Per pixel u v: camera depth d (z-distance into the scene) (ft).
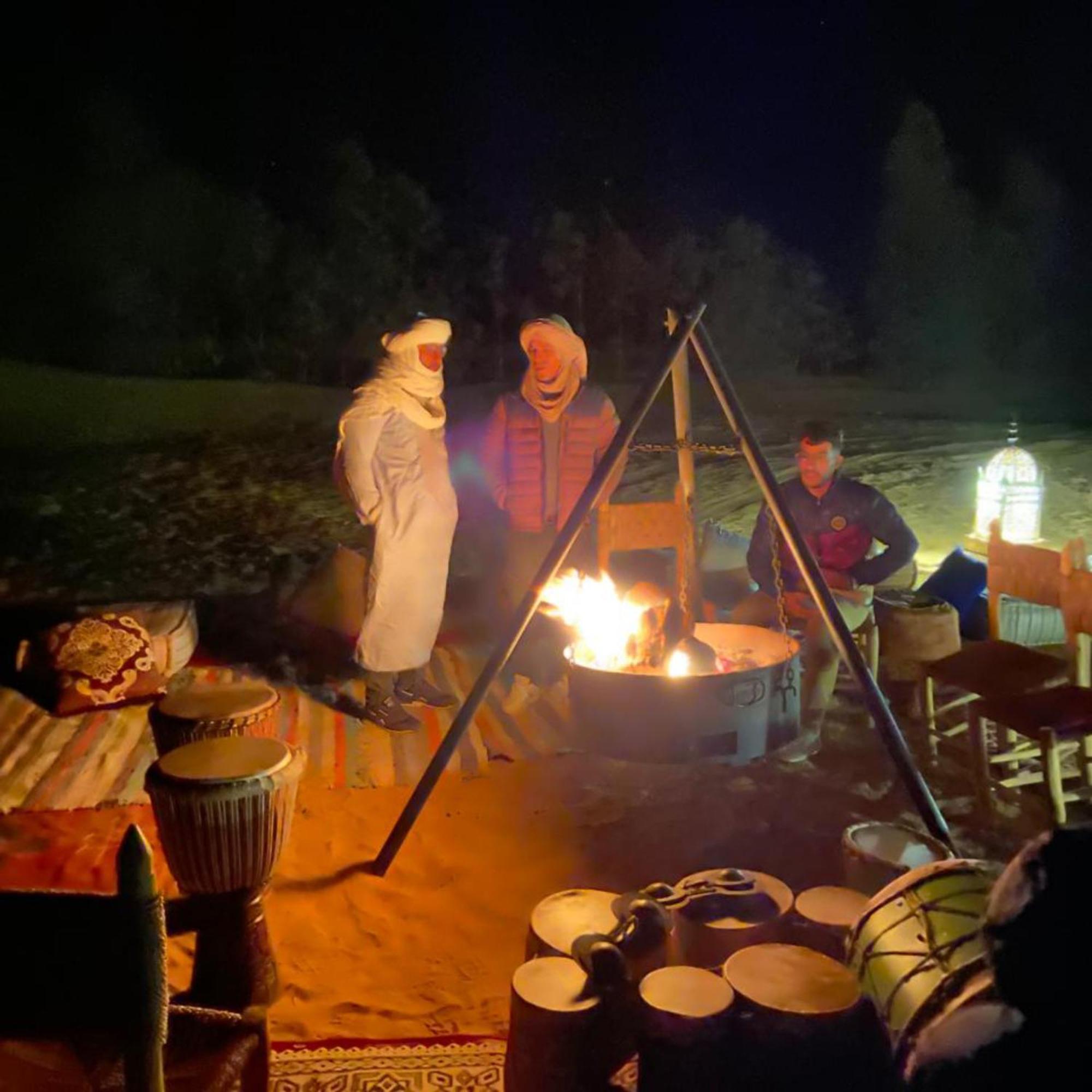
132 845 5.85
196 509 36.63
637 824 14.40
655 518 16.12
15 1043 6.32
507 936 11.99
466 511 35.24
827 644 16.28
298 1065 9.82
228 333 79.36
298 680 19.39
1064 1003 5.65
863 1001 7.71
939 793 15.12
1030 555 15.02
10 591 26.71
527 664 19.19
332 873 13.26
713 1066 7.49
